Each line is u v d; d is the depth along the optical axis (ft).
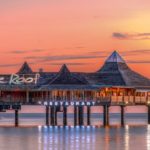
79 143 422.00
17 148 403.54
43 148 403.13
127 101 538.88
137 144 420.36
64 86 518.78
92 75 535.19
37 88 517.55
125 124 581.53
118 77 537.65
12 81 520.42
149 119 572.10
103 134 471.21
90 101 524.93
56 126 531.50
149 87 544.62
